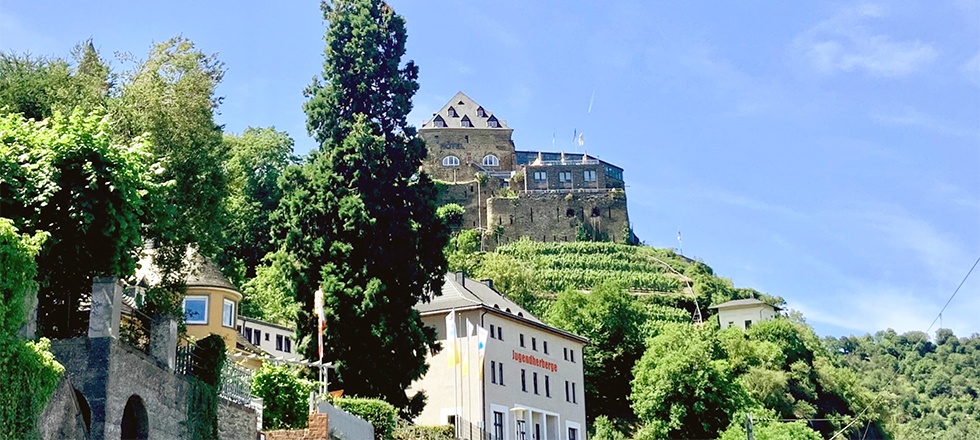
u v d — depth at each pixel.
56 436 21.88
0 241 21.02
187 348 28.06
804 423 86.44
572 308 114.31
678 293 163.75
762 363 118.44
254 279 83.25
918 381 121.88
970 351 122.06
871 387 128.50
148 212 28.33
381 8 57.78
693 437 88.31
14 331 20.97
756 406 92.94
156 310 30.56
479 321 72.50
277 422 35.16
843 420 112.75
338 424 36.06
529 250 165.62
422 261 52.72
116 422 23.67
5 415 20.03
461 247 148.62
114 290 24.39
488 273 133.50
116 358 23.89
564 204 180.38
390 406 43.16
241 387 32.59
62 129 26.80
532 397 76.94
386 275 51.00
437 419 70.25
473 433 55.62
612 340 111.94
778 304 169.62
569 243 174.88
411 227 52.19
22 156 25.97
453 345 54.06
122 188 26.36
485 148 189.88
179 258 37.75
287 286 57.41
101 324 24.00
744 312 158.00
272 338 72.69
